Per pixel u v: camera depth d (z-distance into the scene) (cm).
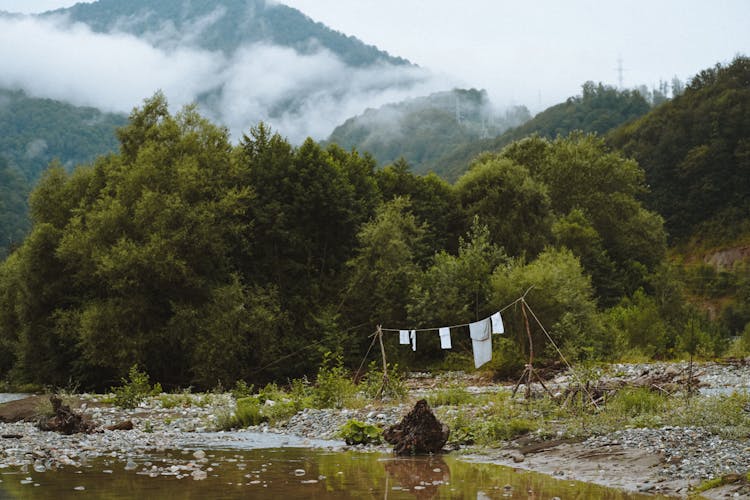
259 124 5050
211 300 4234
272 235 4562
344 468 1349
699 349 4403
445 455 1523
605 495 1078
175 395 3069
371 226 4694
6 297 5588
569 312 3859
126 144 4812
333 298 4678
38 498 1029
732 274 11388
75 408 2431
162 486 1139
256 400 2380
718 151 13562
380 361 4378
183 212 4216
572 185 7481
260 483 1180
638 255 7412
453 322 4334
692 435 1412
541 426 1662
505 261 4659
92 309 4006
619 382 2178
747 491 1030
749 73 14838
